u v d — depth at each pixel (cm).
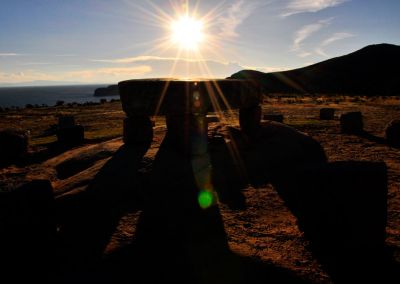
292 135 1260
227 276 515
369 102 4094
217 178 960
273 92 10619
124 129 1131
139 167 945
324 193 585
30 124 3123
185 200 820
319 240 601
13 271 541
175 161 988
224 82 1124
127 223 706
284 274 515
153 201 810
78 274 531
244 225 702
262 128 1305
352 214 564
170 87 1049
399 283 492
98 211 773
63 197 822
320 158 1174
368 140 1536
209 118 1934
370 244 563
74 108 5284
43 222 593
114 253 587
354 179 563
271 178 995
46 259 580
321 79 11312
